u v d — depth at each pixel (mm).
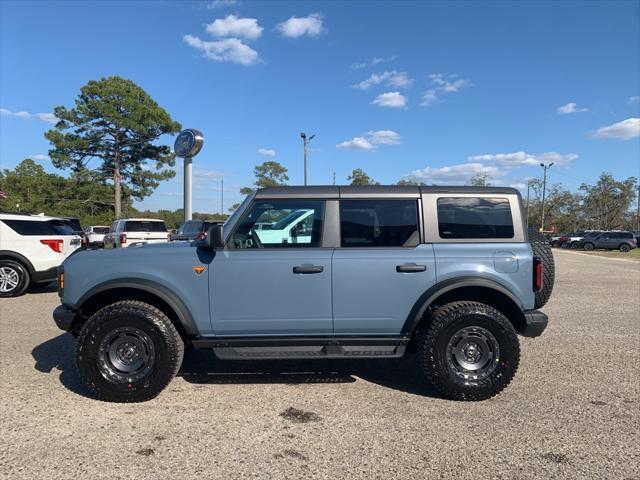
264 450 3498
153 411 4188
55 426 3869
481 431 3809
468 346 4402
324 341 4441
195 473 3186
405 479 3123
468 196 4625
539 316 4496
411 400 4457
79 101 44594
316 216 4586
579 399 4488
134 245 4785
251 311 4445
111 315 4297
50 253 10258
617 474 3182
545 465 3297
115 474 3160
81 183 45938
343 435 3740
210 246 4395
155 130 46406
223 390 4703
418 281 4445
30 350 6016
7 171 65375
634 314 8641
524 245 4547
